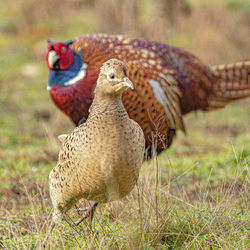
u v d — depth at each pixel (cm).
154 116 2058
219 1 5719
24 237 1560
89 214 1520
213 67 2320
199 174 2322
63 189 1388
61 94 2083
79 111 2105
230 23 4903
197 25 4909
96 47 2069
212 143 3088
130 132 1273
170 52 2170
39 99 4338
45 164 2544
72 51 2061
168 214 1551
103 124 1250
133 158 1288
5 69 5244
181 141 3186
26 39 6256
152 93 2047
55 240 1441
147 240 1425
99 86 1259
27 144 3064
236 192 1848
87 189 1341
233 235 1456
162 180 2130
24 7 6894
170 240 1489
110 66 1241
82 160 1287
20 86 4734
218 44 4403
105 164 1265
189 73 2194
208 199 1859
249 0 5753
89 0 6894
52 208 1650
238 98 2338
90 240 1443
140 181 1678
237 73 2305
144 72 2044
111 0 5978
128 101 2014
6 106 4091
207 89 2270
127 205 1575
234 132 3403
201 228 1498
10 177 2180
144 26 5138
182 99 2202
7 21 6806
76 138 1312
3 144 3031
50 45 2052
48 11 6775
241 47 4488
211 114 3856
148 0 5888
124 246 1414
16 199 1991
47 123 3516
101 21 6066
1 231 1661
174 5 5097
